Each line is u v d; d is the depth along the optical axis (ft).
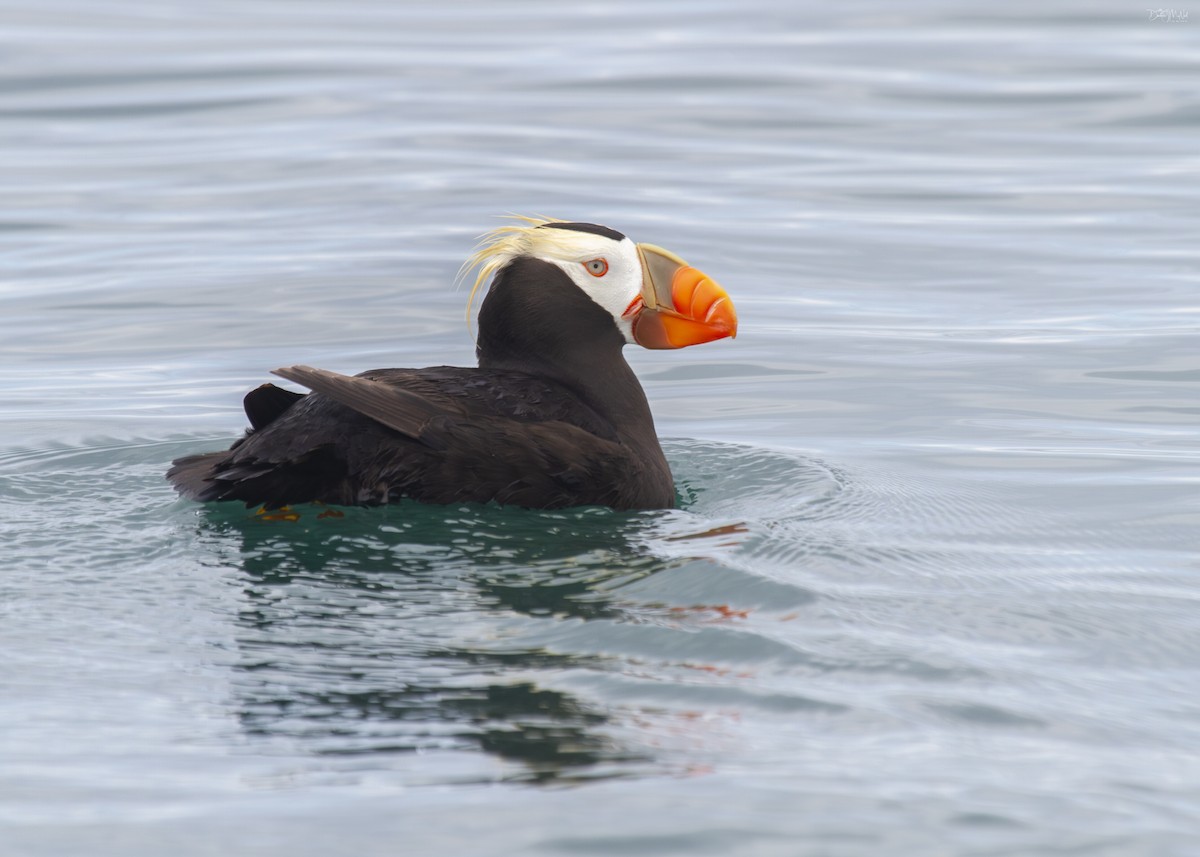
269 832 19.62
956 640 27.48
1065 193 77.30
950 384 50.98
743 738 22.70
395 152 82.64
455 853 19.10
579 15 130.41
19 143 84.84
